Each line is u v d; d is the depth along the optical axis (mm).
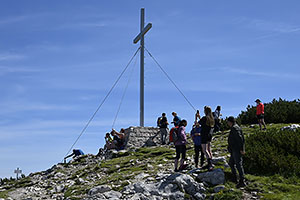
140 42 29141
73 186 16719
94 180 17266
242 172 11992
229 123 12430
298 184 12086
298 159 13734
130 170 17297
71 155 26672
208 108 13383
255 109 27594
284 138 14945
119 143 25375
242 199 11266
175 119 15750
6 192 18984
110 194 12734
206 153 13008
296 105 27203
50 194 16297
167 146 22797
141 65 28750
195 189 12148
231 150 12398
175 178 12523
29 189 18594
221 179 12430
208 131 13125
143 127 26516
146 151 22047
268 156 13531
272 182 12344
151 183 12914
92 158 24781
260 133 16219
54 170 23703
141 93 28438
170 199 11883
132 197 12117
